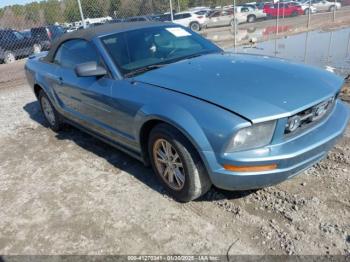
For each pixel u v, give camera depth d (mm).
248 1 29047
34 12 11773
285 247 2461
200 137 2537
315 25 16781
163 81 3082
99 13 11695
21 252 2730
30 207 3303
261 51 9969
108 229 2859
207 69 3191
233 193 3123
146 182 3479
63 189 3545
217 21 22766
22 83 9586
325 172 3285
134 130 3178
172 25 4277
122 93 3230
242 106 2514
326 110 2877
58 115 4973
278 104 2537
